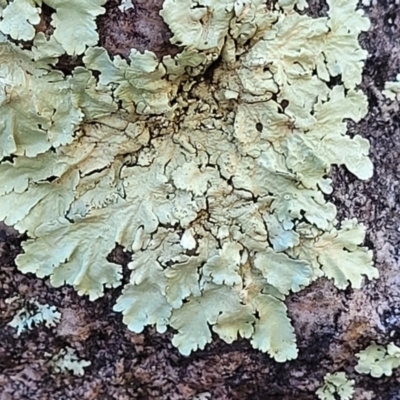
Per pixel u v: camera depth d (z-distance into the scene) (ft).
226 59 0.41
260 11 0.40
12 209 0.43
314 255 0.44
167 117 0.42
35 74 0.41
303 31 0.42
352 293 0.46
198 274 0.45
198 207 0.43
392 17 0.45
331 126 0.44
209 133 0.43
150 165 0.44
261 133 0.43
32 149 0.42
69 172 0.43
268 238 0.44
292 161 0.43
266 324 0.46
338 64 0.43
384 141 0.46
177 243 0.44
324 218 0.43
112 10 0.40
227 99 0.42
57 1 0.39
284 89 0.42
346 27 0.43
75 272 0.45
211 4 0.39
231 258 0.44
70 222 0.44
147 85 0.40
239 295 0.45
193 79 0.42
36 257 0.45
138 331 0.46
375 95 0.45
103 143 0.43
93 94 0.41
